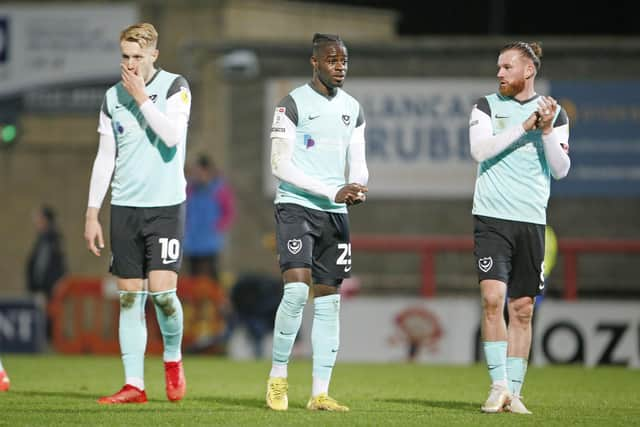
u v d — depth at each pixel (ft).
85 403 96.63
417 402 102.53
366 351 187.21
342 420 85.20
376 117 246.68
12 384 119.96
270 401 92.94
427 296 213.25
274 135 93.81
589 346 177.99
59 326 200.54
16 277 269.03
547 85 244.42
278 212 93.86
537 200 92.89
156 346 194.59
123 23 263.29
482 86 244.83
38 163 268.00
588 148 244.01
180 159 96.99
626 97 243.40
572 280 206.08
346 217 94.63
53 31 264.52
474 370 156.46
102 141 97.19
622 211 243.60
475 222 93.81
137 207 95.96
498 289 92.27
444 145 245.24
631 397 111.04
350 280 195.72
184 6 267.39
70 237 265.95
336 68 93.25
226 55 253.85
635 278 242.17
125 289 97.14
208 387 120.06
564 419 87.92
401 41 246.27
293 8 279.28
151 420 84.53
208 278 211.61
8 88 265.95
